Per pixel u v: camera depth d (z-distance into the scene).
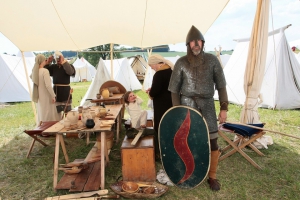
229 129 3.13
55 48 5.54
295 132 4.28
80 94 11.14
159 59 2.96
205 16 4.17
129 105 3.41
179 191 2.50
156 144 3.20
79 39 5.24
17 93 8.78
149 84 10.20
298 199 2.32
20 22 4.08
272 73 6.19
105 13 4.05
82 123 2.73
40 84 4.17
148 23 4.52
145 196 2.36
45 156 3.58
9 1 3.45
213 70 2.29
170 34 5.17
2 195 2.58
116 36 5.38
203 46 2.23
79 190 2.48
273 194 2.43
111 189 2.56
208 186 2.57
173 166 2.38
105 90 4.69
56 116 4.38
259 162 3.12
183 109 2.28
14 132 4.94
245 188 2.53
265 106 6.32
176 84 2.40
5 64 8.70
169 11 3.99
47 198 2.39
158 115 3.07
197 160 2.28
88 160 3.14
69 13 3.97
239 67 7.01
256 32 3.25
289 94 6.07
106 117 3.09
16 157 3.59
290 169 2.90
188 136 2.29
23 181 2.86
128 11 3.99
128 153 2.62
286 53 6.19
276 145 3.69
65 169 2.72
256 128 2.81
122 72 11.25
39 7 3.70
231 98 7.02
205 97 2.31
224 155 3.20
